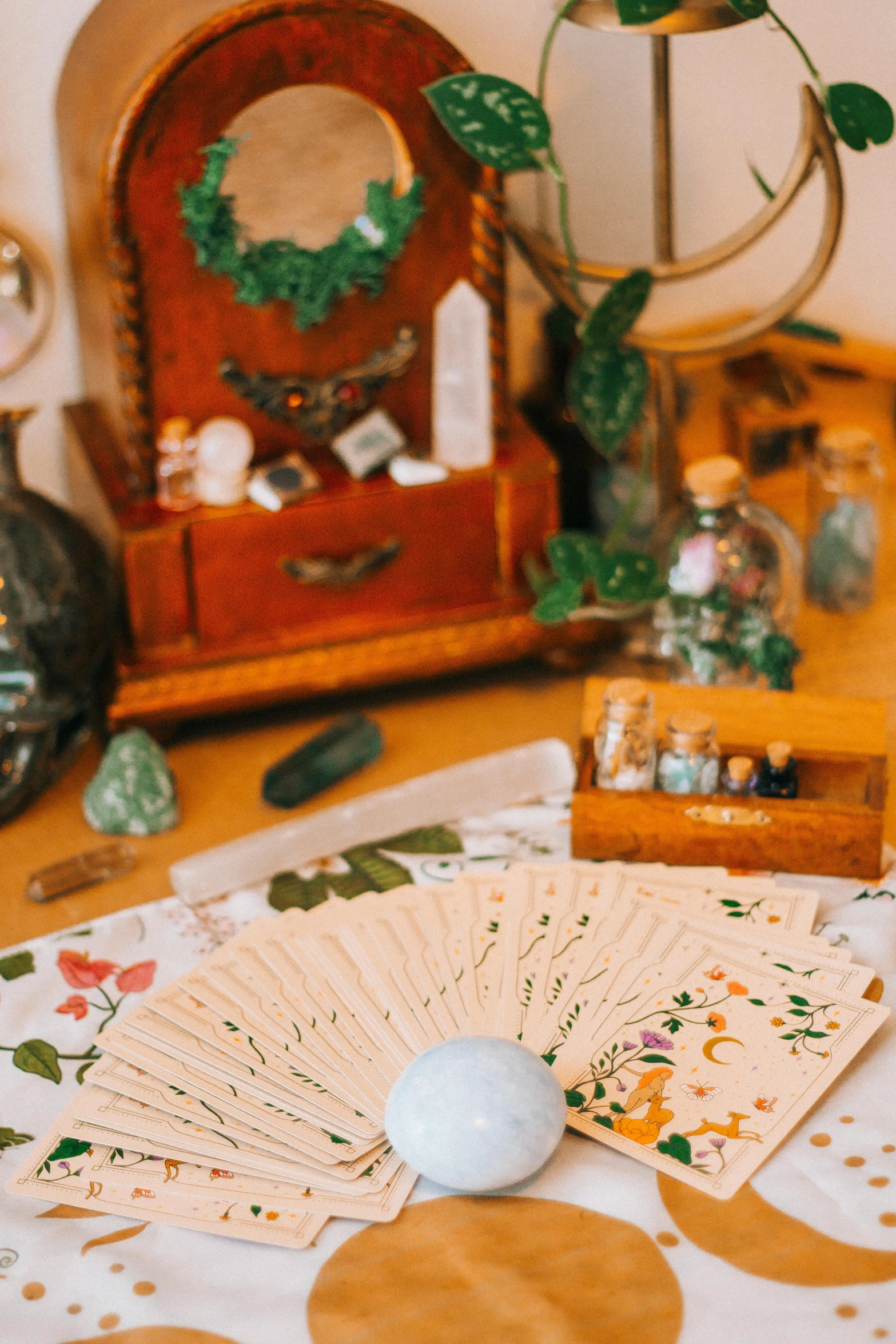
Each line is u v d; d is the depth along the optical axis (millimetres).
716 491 921
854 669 1012
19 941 851
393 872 861
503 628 1008
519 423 1032
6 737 924
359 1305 653
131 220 886
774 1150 700
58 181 1000
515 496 986
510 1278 659
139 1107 726
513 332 1113
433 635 999
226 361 938
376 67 888
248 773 969
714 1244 668
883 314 1201
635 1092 722
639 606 962
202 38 849
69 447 1049
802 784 877
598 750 870
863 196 1148
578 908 818
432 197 929
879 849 833
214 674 968
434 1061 685
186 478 949
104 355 963
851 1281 653
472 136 881
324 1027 755
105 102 885
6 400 1047
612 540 937
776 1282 654
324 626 989
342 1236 679
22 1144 723
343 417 972
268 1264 670
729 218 1133
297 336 945
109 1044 750
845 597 1061
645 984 772
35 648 894
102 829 923
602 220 1105
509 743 984
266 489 945
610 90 1063
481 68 1035
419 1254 670
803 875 848
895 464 1161
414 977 779
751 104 1096
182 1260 672
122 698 955
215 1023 758
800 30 1077
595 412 953
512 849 876
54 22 962
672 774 857
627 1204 684
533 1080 680
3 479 896
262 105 879
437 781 900
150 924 835
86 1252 675
